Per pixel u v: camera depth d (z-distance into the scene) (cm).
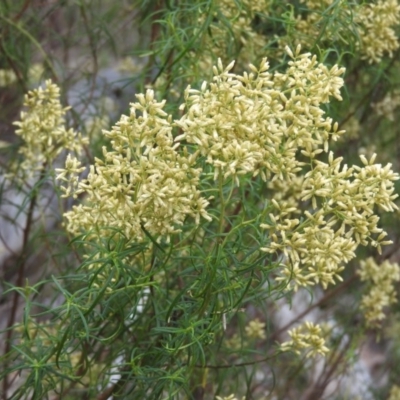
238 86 223
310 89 229
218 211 265
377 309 400
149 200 222
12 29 424
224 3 334
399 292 507
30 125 316
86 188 229
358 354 450
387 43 350
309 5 331
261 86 228
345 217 231
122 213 228
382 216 465
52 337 261
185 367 262
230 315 264
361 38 350
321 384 461
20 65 441
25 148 340
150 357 275
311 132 231
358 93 424
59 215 415
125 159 226
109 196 229
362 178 228
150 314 299
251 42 345
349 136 434
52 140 336
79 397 361
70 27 471
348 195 229
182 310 273
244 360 371
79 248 321
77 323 247
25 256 389
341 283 469
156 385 259
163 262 252
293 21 323
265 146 227
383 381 567
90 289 243
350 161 446
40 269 470
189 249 266
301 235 234
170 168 221
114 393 274
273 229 241
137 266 291
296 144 231
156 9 402
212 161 221
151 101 223
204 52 349
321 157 441
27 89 438
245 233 277
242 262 249
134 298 255
